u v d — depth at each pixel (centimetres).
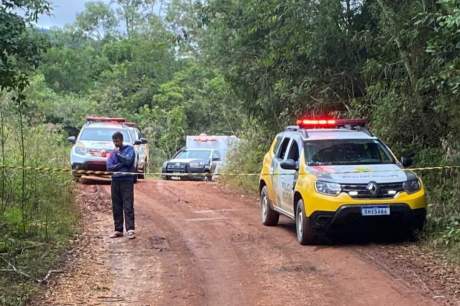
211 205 1596
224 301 718
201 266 893
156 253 983
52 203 1239
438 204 1083
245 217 1380
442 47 1006
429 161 1218
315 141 1112
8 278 788
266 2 1489
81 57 5288
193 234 1153
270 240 1087
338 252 963
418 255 924
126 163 1112
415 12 1128
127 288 776
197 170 2558
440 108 1108
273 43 1566
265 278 819
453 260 873
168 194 1817
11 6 880
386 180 982
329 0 1369
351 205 962
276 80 1700
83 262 907
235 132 2856
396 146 1308
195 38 2491
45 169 1216
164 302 716
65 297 729
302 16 1398
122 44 5488
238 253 979
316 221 988
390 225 990
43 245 970
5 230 1004
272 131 1983
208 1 1869
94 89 4938
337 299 716
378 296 722
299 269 862
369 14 1416
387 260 898
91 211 1418
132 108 4756
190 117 4412
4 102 1279
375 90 1321
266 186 1261
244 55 1781
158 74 5044
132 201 1117
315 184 995
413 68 1189
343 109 1602
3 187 1098
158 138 4303
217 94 4088
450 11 919
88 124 2214
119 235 1118
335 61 1505
